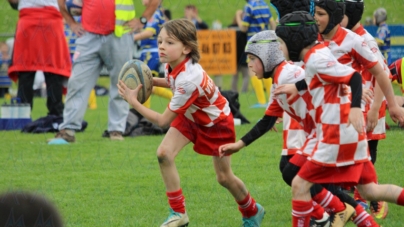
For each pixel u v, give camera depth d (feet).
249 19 128.16
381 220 53.26
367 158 43.70
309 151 44.06
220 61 160.76
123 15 91.30
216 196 62.34
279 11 55.88
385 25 111.24
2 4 211.82
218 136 50.55
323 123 42.96
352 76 41.73
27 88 111.75
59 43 107.65
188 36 49.49
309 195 43.45
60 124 100.63
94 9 90.99
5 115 110.93
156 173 73.05
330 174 43.04
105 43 91.56
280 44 44.78
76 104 92.48
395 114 50.57
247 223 51.83
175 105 49.01
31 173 73.56
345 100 42.83
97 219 54.70
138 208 58.54
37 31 106.83
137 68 51.93
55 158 81.92
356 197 56.34
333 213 46.75
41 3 106.22
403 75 66.23
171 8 194.70
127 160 80.33
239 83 180.45
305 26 43.62
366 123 52.70
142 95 52.03
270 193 62.85
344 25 55.83
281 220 53.93
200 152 51.26
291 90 44.24
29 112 111.65
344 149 42.55
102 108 148.36
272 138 92.68
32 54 107.96
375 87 52.06
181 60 50.01
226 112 51.08
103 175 72.33
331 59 42.60
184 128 50.62
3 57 167.53
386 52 110.83
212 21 197.98
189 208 58.13
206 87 49.37
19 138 99.04
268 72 47.29
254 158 79.56
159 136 98.84
